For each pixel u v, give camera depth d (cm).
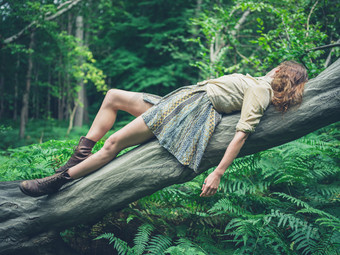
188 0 1277
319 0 401
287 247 216
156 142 217
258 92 196
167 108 210
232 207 243
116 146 217
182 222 265
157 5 1323
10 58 1245
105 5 1297
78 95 1504
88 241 254
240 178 278
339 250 198
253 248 220
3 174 302
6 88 1697
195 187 271
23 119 1143
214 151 207
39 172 278
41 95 1927
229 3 811
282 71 205
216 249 230
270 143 206
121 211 266
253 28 706
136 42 1405
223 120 210
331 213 248
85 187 222
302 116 196
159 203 269
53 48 1213
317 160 296
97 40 1432
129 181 216
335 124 386
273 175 285
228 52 590
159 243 219
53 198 229
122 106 227
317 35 327
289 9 414
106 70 1411
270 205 262
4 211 224
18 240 225
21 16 926
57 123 1589
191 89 217
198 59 1067
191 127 207
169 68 1181
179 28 1174
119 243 216
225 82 207
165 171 212
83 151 223
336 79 195
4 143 976
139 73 1257
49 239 231
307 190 281
